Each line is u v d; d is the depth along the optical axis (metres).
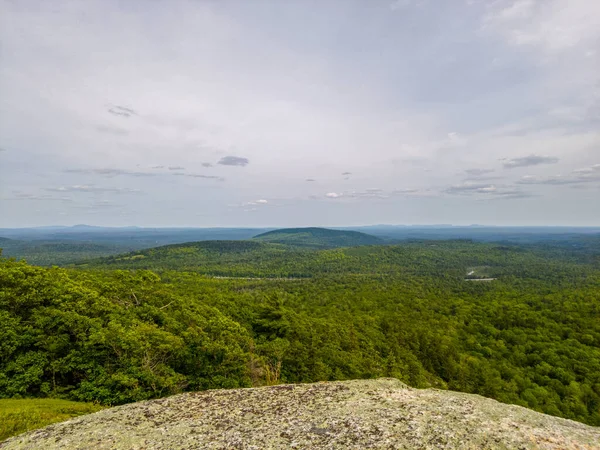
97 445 14.01
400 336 77.62
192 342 32.31
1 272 28.22
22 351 25.55
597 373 65.62
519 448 12.87
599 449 13.07
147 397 25.11
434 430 14.29
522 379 66.12
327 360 48.41
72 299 30.44
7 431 16.34
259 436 14.41
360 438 13.77
